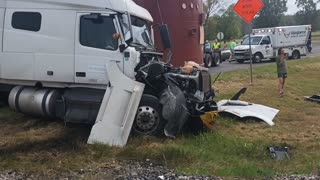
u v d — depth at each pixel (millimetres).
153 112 8961
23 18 9789
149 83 9172
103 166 7055
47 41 9609
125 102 8609
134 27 9914
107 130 8430
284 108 13641
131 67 9133
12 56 9867
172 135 8984
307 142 9312
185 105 9086
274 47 36031
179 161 7438
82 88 9555
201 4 17625
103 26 9289
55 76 9625
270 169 7117
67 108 9391
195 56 17094
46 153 7695
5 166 6926
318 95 15914
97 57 9328
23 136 8938
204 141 8922
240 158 8000
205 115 9367
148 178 6379
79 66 9461
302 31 38156
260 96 15859
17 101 9977
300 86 19500
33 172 6684
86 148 8000
